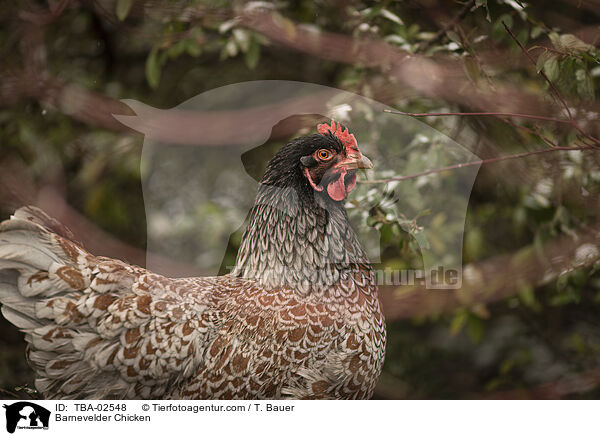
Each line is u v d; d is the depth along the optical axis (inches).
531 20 163.8
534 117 145.6
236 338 141.7
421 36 173.8
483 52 171.5
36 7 200.8
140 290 140.4
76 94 171.5
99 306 137.3
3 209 178.1
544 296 234.5
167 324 139.5
